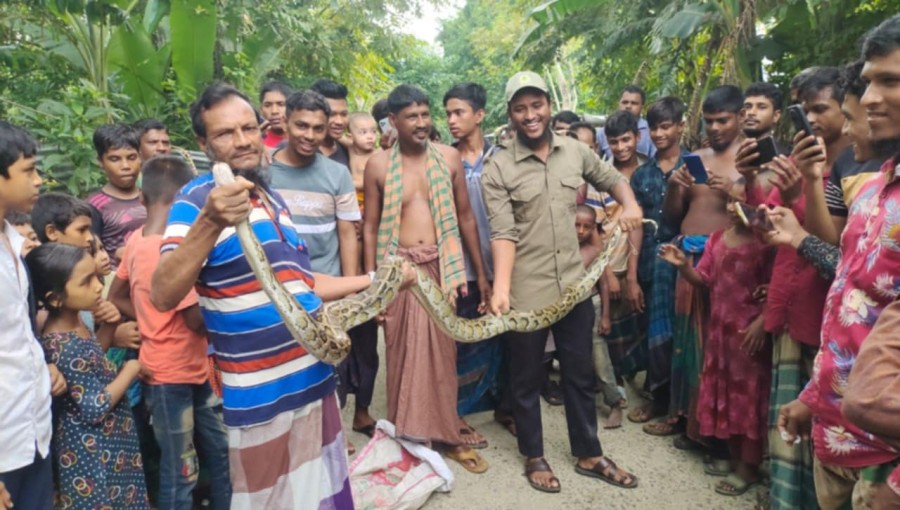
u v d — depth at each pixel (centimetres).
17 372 246
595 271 422
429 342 411
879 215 207
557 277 409
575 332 412
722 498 392
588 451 417
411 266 341
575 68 2469
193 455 334
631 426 498
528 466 416
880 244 204
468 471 428
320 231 428
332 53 1316
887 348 150
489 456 453
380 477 395
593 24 1175
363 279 316
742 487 395
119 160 445
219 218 203
